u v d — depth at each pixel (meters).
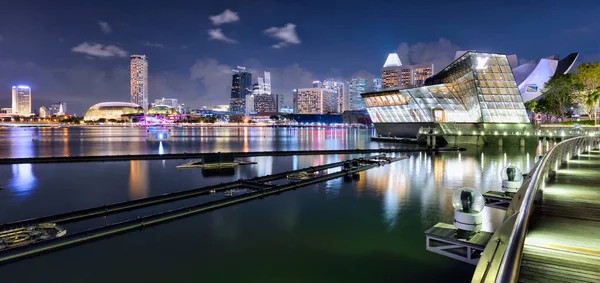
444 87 79.00
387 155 48.78
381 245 13.66
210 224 16.30
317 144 81.31
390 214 17.86
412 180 27.66
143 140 99.94
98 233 14.68
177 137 122.25
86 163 39.28
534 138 63.25
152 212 18.69
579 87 91.44
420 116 83.44
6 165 37.53
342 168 35.12
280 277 11.22
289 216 17.55
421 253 12.84
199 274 11.43
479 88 71.88
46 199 22.12
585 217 11.02
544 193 14.30
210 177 30.34
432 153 52.25
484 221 15.49
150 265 12.07
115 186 26.30
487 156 47.78
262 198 21.42
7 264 12.12
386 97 90.44
